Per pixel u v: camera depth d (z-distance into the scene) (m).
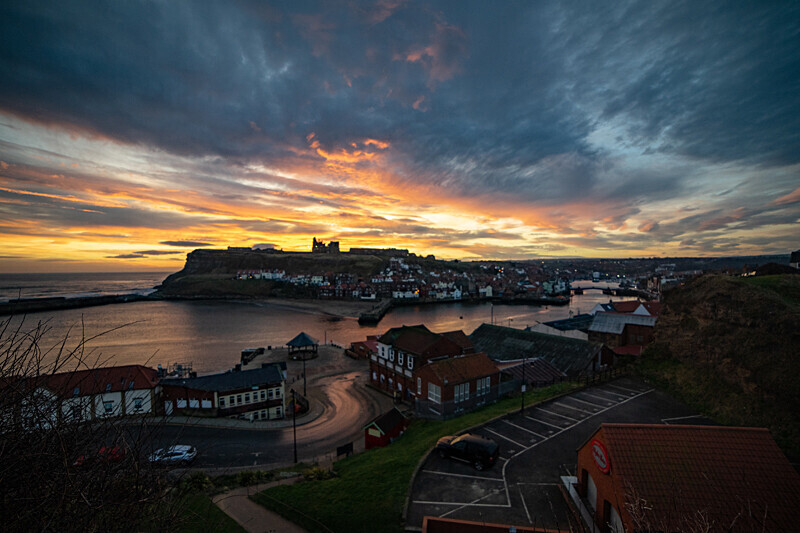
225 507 23.84
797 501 15.74
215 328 141.50
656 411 35.16
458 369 44.31
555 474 24.38
